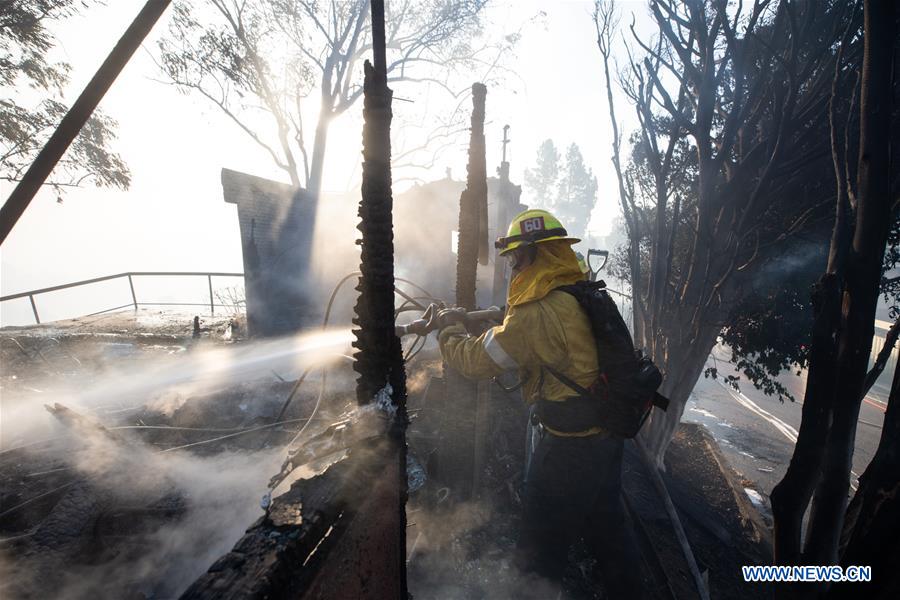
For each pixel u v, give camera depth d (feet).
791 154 10.86
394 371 5.03
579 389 6.07
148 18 3.79
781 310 13.57
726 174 12.88
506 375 15.30
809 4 9.43
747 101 11.05
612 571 7.13
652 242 14.51
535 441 8.19
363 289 4.85
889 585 4.95
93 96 3.76
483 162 9.46
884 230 5.31
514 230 6.31
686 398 13.85
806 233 12.62
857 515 5.78
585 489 6.52
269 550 2.90
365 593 4.15
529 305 6.05
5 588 6.27
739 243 11.64
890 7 4.96
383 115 4.54
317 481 3.76
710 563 10.72
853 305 5.54
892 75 5.10
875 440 25.16
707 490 15.66
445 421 9.72
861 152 5.34
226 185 23.80
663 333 14.14
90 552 7.28
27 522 8.20
